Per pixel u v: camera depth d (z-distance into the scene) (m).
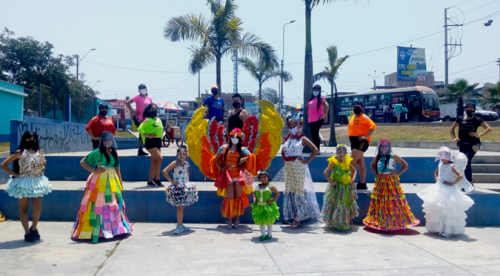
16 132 10.55
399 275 5.33
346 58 23.47
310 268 5.57
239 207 7.78
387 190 7.48
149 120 8.88
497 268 5.60
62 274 5.33
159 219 8.34
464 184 8.06
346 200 7.55
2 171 9.64
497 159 11.73
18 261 5.81
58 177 10.29
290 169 7.88
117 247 6.52
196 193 7.60
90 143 15.84
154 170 9.05
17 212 8.48
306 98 13.42
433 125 26.19
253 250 6.39
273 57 19.19
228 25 18.64
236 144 7.78
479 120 9.12
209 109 9.81
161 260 5.89
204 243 6.78
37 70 30.67
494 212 8.22
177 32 18.56
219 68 19.09
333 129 22.03
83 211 6.94
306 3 13.52
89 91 33.69
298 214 7.79
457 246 6.67
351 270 5.50
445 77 47.62
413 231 7.67
